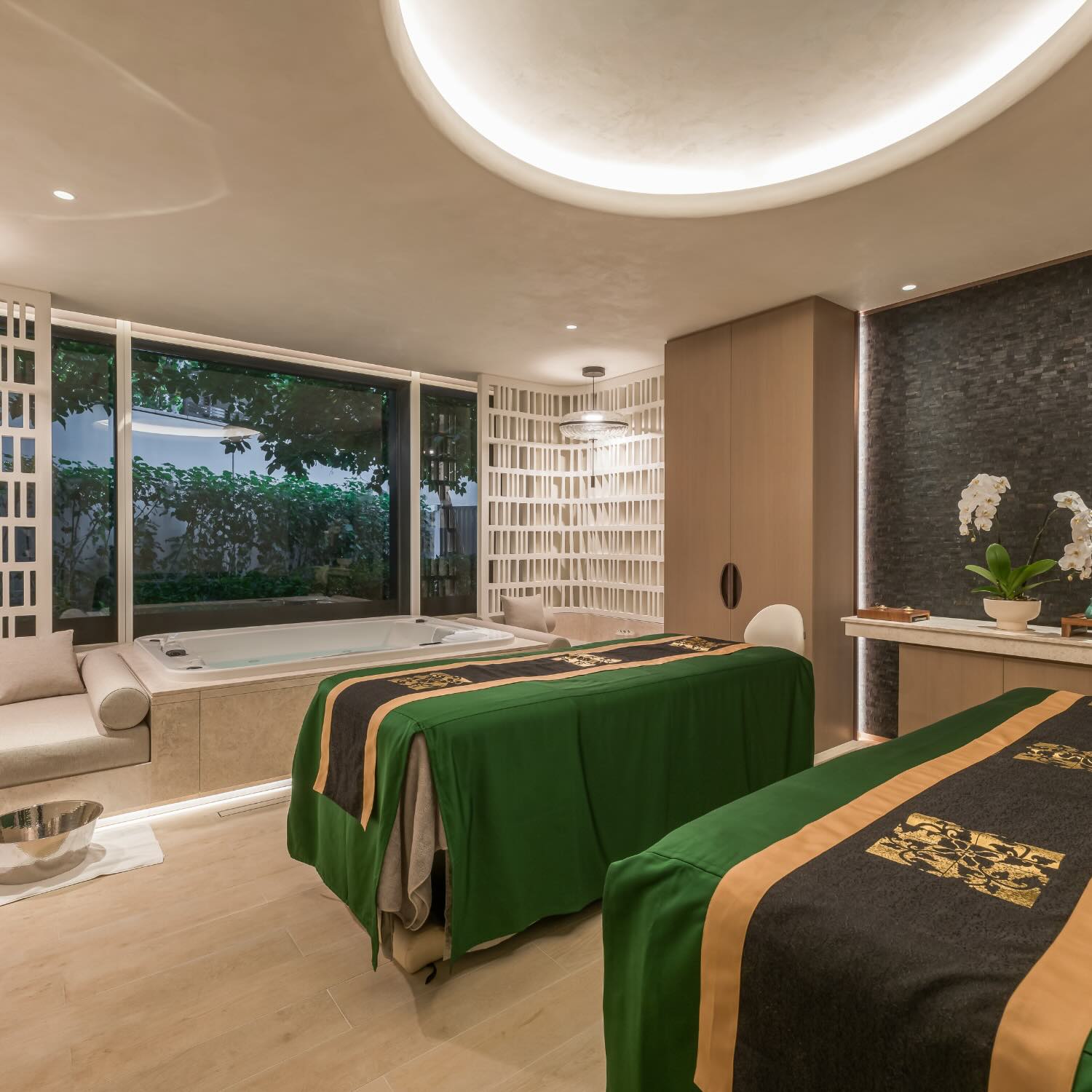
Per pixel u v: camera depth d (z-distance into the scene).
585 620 6.16
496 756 2.01
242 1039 1.76
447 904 1.91
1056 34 1.98
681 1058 1.06
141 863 2.70
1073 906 0.94
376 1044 1.74
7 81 2.02
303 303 4.02
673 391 4.79
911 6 2.03
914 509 4.11
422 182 2.62
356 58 1.94
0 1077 1.63
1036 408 3.62
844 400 4.21
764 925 0.97
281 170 2.54
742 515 4.34
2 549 4.07
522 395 6.23
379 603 5.79
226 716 3.31
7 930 2.25
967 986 0.79
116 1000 1.91
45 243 3.18
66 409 4.38
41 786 2.88
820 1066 0.88
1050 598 3.59
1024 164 2.51
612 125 2.67
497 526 5.98
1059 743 1.64
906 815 1.25
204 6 1.74
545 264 3.45
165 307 4.10
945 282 3.78
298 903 2.43
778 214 2.91
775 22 2.10
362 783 2.04
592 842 2.24
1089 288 3.42
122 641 4.52
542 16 2.09
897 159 2.53
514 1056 1.70
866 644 4.32
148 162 2.49
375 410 5.79
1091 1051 0.68
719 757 2.65
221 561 5.03
